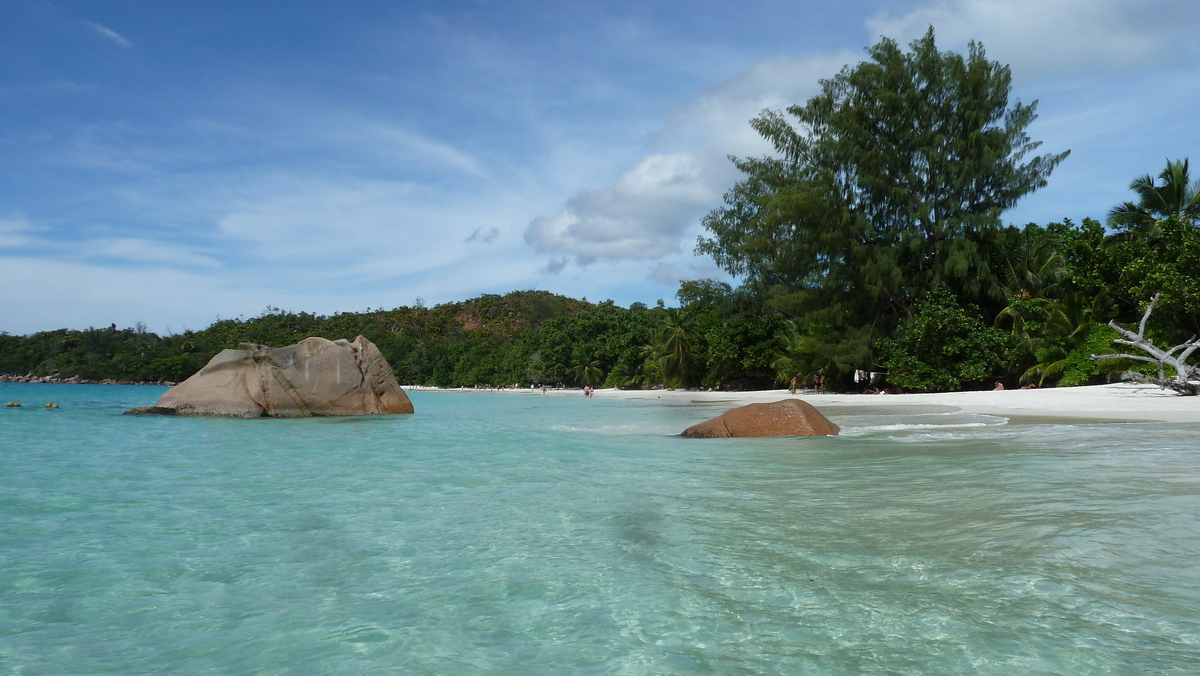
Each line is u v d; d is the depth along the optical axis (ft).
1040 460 25.91
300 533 16.61
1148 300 82.69
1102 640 9.27
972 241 107.45
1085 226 101.60
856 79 117.91
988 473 23.03
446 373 354.95
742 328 148.25
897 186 115.14
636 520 17.28
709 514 17.80
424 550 14.84
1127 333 70.64
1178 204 104.37
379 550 14.92
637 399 135.85
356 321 529.86
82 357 408.26
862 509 17.99
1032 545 13.73
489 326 526.57
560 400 142.51
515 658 9.30
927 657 8.91
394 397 70.64
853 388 123.24
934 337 103.55
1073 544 13.62
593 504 19.53
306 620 10.90
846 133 118.01
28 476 26.50
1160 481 20.53
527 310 563.48
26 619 11.07
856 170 116.98
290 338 450.71
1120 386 78.02
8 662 9.41
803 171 133.18
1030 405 61.62
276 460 31.30
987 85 110.73
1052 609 10.40
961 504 17.99
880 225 118.62
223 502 20.70
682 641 9.71
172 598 12.03
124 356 398.83
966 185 110.63
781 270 142.72
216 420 60.59
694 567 13.10
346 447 37.27
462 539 15.74
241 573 13.41
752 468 26.73
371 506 19.80
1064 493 18.79
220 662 9.40
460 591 12.09
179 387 66.54
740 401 110.83
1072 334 91.66
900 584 11.76
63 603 11.81
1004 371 101.86
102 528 17.31
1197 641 9.20
